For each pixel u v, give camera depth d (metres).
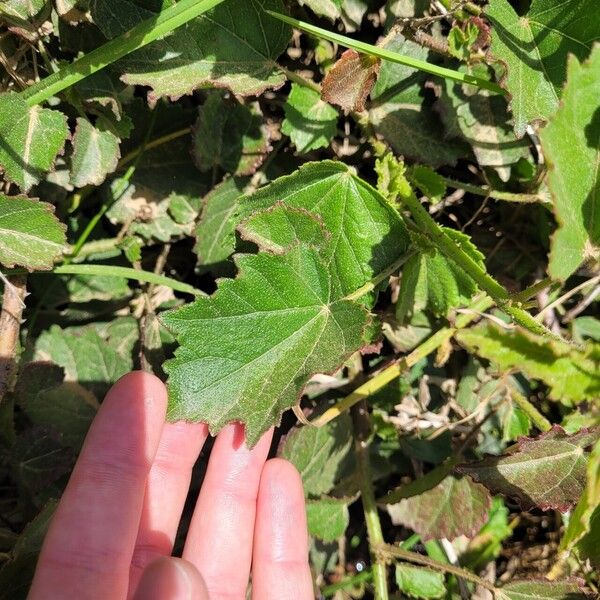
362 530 0.22
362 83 0.16
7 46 0.16
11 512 0.19
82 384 0.19
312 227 0.16
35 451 0.18
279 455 0.18
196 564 0.17
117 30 0.15
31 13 0.16
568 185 0.12
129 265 0.20
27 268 0.16
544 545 0.22
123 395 0.16
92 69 0.15
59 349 0.19
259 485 0.17
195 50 0.16
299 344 0.16
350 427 0.20
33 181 0.16
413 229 0.17
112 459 0.15
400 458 0.21
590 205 0.13
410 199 0.17
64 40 0.16
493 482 0.17
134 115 0.19
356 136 0.20
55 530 0.15
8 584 0.17
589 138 0.13
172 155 0.20
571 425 0.18
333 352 0.15
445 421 0.20
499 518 0.21
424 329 0.19
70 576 0.15
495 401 0.20
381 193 0.16
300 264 0.16
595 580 0.20
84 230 0.20
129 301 0.20
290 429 0.19
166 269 0.21
